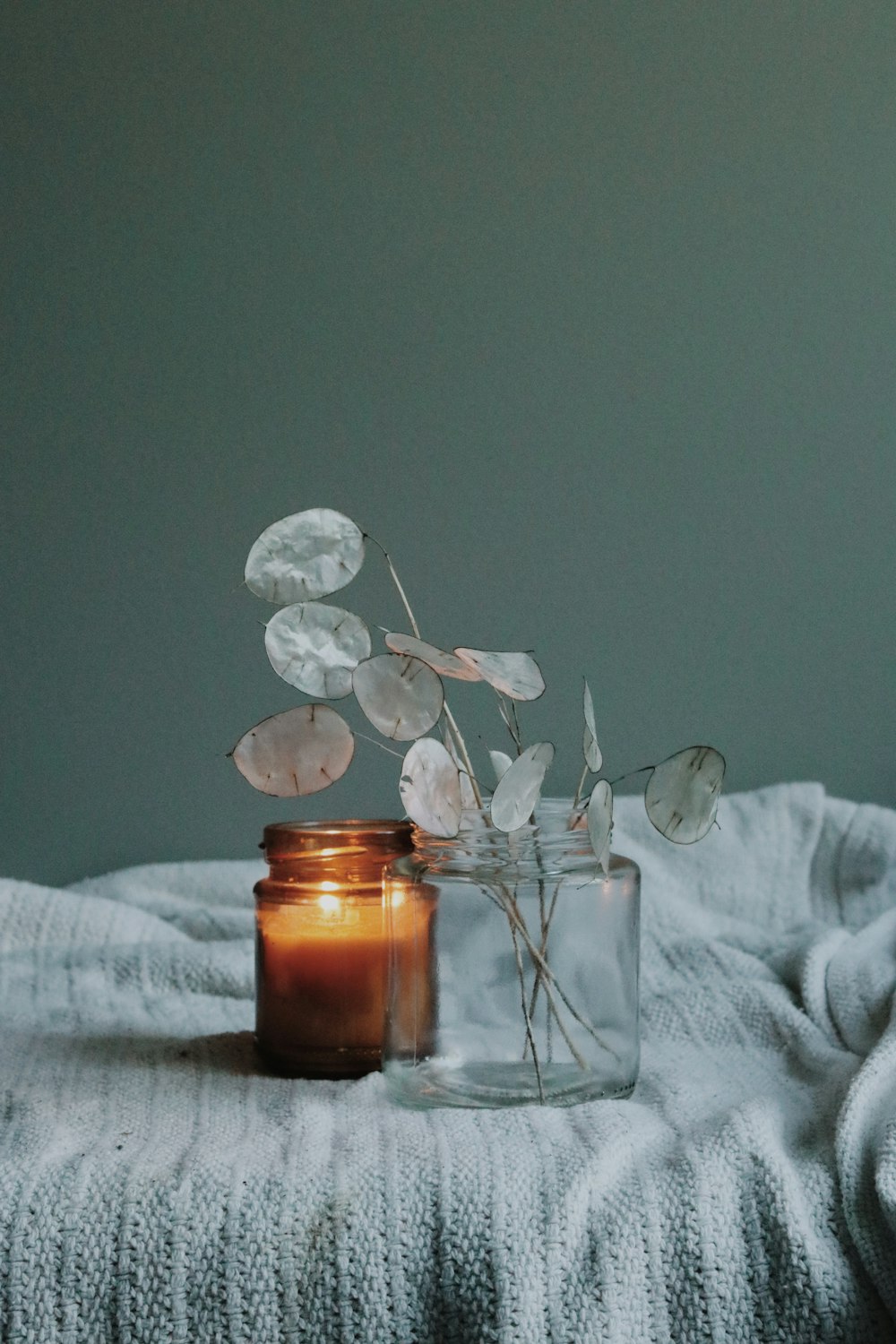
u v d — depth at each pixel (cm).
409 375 139
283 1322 62
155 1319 63
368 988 85
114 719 140
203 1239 64
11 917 119
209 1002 106
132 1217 64
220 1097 81
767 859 127
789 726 141
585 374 139
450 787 73
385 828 88
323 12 138
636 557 140
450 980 78
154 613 140
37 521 139
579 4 138
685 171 139
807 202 139
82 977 109
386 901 81
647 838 129
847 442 140
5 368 138
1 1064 87
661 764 72
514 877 77
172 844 140
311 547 74
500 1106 77
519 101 138
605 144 138
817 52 138
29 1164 68
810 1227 65
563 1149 69
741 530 140
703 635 140
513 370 139
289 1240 64
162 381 139
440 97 138
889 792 141
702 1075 85
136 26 137
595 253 139
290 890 85
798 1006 97
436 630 139
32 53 137
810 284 139
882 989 93
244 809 140
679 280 139
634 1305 63
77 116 138
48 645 140
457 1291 63
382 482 139
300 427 139
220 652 140
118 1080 84
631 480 139
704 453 140
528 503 139
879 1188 64
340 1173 67
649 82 138
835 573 141
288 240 138
